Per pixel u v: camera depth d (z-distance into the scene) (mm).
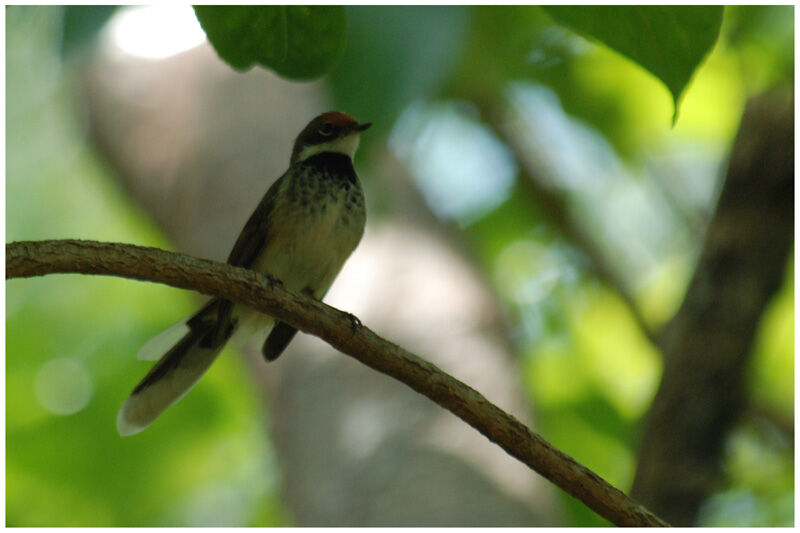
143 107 11477
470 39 11242
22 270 5238
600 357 14555
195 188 10836
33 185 15289
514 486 8438
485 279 10750
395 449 8539
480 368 9297
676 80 5344
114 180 12469
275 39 5984
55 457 13477
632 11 5258
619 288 13453
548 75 13398
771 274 9195
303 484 8672
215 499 14047
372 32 7305
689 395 9336
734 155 9188
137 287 14797
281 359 9719
